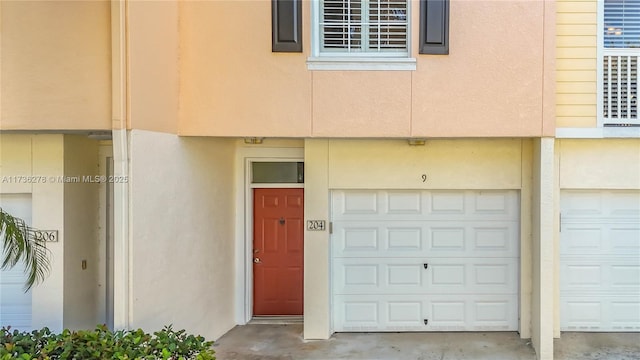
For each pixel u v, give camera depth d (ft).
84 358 12.22
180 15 19.58
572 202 22.54
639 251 22.44
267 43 19.54
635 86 21.15
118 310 15.96
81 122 16.20
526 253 22.17
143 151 16.94
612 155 21.74
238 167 24.63
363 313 23.52
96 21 16.16
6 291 19.94
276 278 25.21
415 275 23.44
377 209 23.47
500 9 19.52
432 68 19.58
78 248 20.56
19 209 20.21
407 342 21.99
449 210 23.32
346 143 22.88
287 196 25.02
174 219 18.88
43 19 16.06
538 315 20.53
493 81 19.57
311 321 22.62
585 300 22.57
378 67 19.61
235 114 19.56
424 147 22.77
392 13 20.27
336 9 20.27
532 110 19.61
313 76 19.63
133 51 16.40
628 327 22.50
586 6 20.83
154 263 17.49
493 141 22.45
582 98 20.89
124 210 16.10
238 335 23.06
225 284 23.49
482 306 23.25
